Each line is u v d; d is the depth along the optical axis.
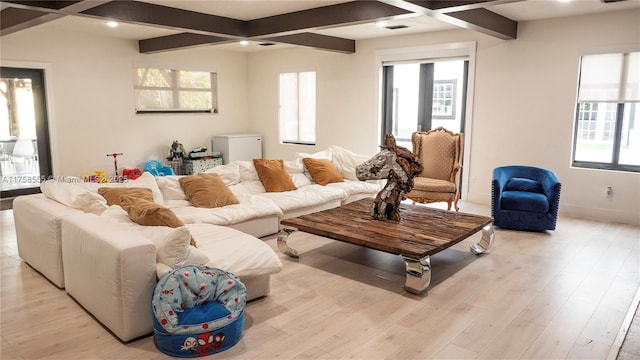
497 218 5.15
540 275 3.81
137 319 2.72
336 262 4.14
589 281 3.68
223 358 2.56
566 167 5.79
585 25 5.45
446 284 3.62
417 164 4.05
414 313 3.12
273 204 4.82
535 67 5.85
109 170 7.50
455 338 2.79
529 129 6.01
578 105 5.71
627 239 4.79
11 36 6.31
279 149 9.00
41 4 3.85
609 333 2.86
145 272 2.72
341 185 5.83
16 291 3.48
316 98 8.16
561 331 2.88
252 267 3.11
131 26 6.33
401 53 6.96
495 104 6.22
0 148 6.55
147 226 3.17
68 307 3.21
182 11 5.01
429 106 7.02
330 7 4.84
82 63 7.02
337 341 2.75
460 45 6.37
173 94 8.27
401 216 4.29
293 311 3.14
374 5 4.52
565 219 5.64
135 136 7.78
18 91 6.59
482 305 3.25
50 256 3.52
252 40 5.99
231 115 9.18
